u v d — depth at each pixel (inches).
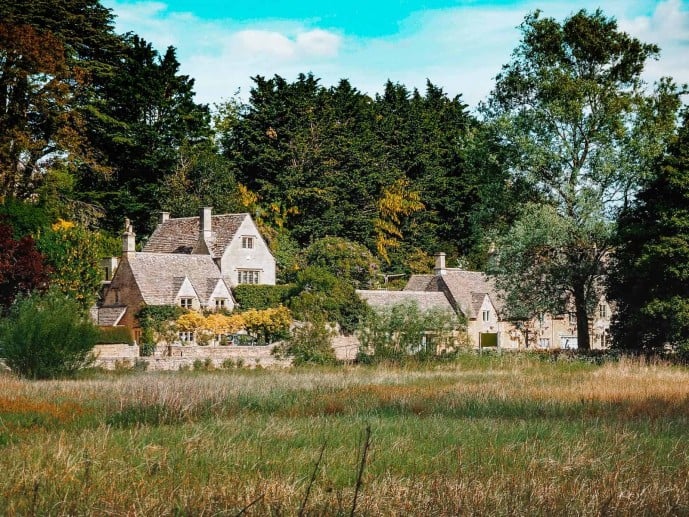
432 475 482.9
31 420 698.2
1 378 1215.6
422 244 3577.8
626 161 1926.7
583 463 524.4
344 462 519.2
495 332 3006.9
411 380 1244.5
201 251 2731.3
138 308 2406.5
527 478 477.1
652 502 422.9
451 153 3799.2
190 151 3161.9
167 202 2999.5
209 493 415.5
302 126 3324.3
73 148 2608.3
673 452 581.6
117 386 980.6
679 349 1771.7
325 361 1843.0
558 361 1717.5
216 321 2253.9
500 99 2134.6
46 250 2185.0
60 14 2635.3
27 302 1408.7
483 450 571.5
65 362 1344.7
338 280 2412.6
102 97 2965.1
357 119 3708.2
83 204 2748.5
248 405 844.6
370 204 3454.7
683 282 1807.3
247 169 3299.7
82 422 705.0
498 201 2107.5
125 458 514.6
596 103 1987.0
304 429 663.1
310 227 3223.4
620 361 1566.2
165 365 1718.8
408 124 3735.2
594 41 1988.2
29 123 2600.9
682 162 1862.7
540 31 2046.0
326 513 385.1
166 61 3159.5
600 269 2043.6
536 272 2036.2
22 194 2551.7
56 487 426.3
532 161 1988.2
